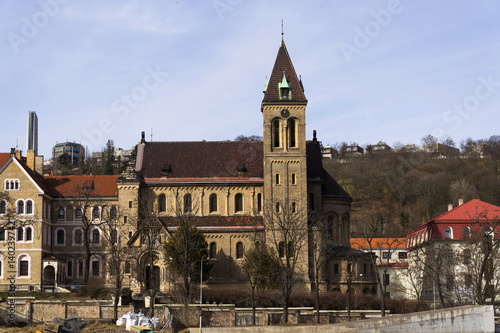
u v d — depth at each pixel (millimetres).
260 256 125500
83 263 148250
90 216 149375
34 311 110750
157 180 148000
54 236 149125
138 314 107562
